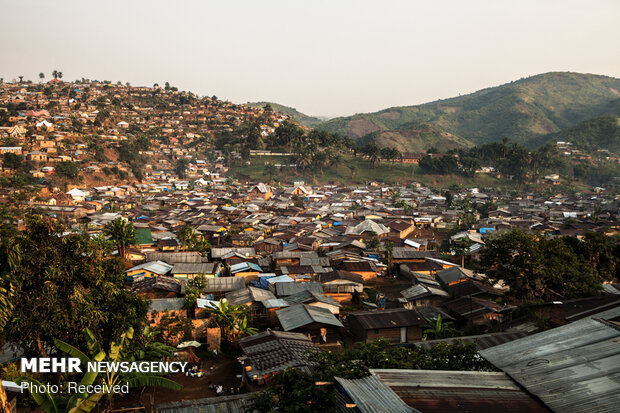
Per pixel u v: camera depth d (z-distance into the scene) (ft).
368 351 72.18
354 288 177.68
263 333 111.86
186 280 182.39
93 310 76.59
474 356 76.23
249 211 408.67
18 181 386.93
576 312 106.11
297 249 241.55
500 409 42.93
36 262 74.90
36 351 81.15
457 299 154.81
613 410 39.73
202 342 123.65
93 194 468.34
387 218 375.45
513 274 137.18
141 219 351.67
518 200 529.45
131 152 647.15
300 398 53.83
